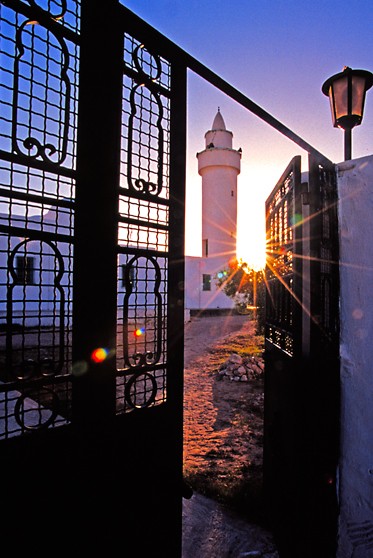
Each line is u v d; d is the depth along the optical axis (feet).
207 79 5.98
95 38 5.04
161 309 5.98
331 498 7.18
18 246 4.35
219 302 91.91
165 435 5.97
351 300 7.15
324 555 7.03
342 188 7.39
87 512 4.97
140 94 5.66
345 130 7.97
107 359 5.16
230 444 15.81
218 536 9.09
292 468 7.73
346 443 7.12
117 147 5.28
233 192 95.86
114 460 5.27
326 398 7.22
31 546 4.46
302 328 7.57
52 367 4.66
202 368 31.35
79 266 4.92
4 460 4.29
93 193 5.04
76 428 4.87
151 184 5.80
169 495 6.02
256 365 29.07
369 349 6.68
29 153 4.39
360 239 6.97
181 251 6.26
